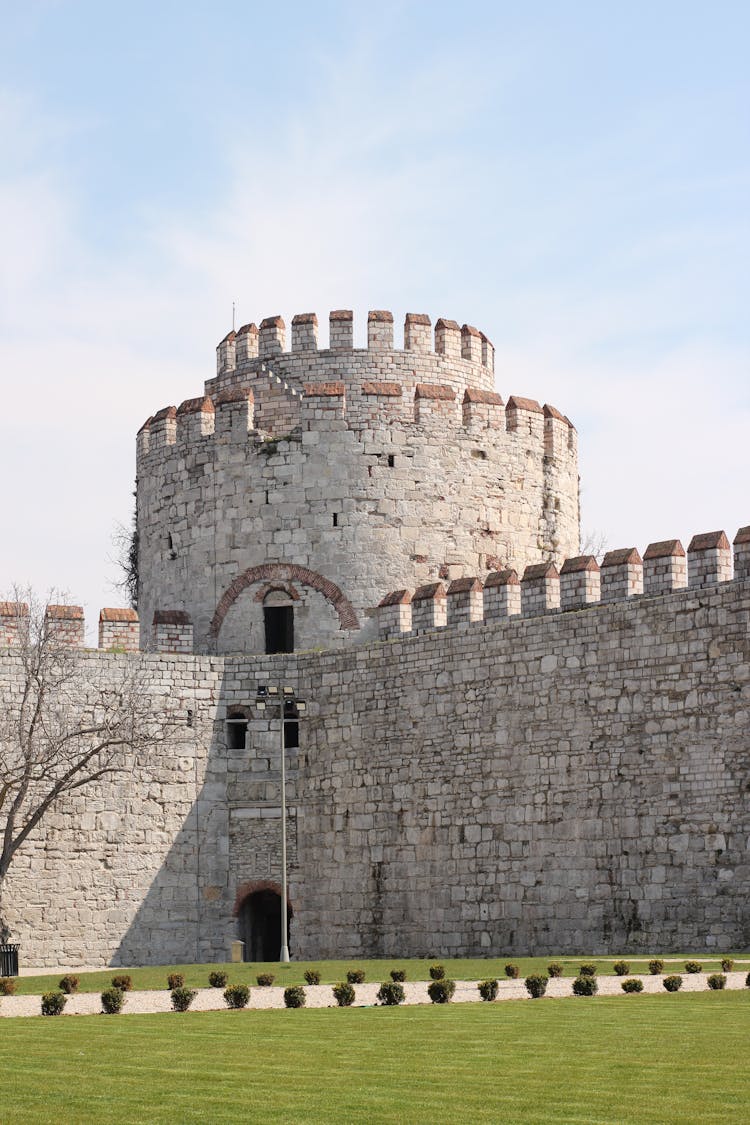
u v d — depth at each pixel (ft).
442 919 171.83
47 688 180.75
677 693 153.89
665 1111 63.93
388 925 176.86
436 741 174.60
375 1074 73.92
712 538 153.48
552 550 208.33
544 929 162.40
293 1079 73.00
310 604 196.24
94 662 185.68
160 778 186.50
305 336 206.28
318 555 196.54
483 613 175.01
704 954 147.95
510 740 167.53
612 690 159.02
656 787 154.51
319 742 185.78
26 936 178.19
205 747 189.06
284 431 203.41
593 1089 68.95
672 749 153.69
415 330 207.21
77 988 130.52
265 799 187.42
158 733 186.39
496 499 203.21
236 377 209.46
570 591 167.12
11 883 178.40
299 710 187.42
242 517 199.93
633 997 106.93
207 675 190.29
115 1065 78.07
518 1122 62.44
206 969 151.12
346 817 181.88
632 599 158.61
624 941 155.53
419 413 200.03
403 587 196.34
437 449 200.03
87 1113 65.72
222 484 201.46
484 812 169.07
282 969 147.43
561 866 161.48
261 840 187.21
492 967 142.92
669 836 153.07
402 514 197.67
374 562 196.13
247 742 188.96
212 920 186.50
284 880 175.22
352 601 195.31
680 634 154.20
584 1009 99.50
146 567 209.67
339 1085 71.15
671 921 152.05
